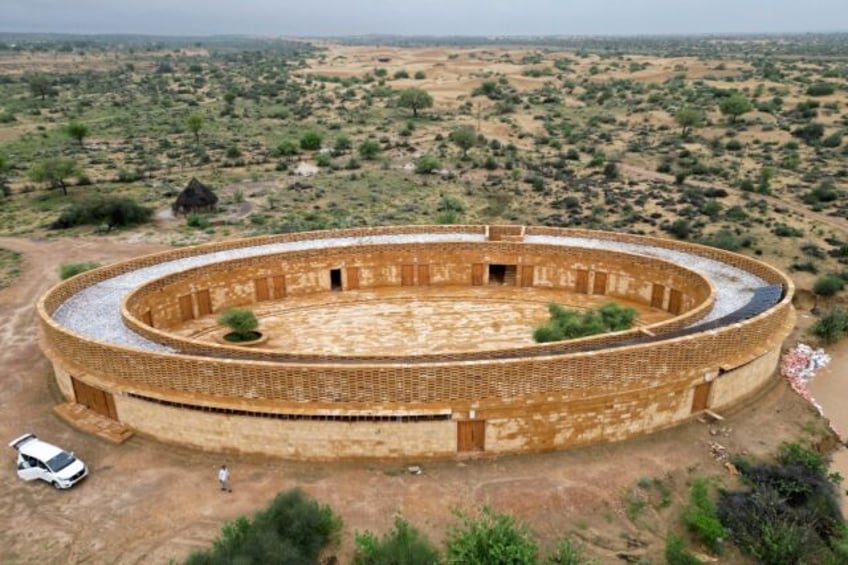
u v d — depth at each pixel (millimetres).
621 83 167875
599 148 100938
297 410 24891
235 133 117688
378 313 41938
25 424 28875
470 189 79625
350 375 24547
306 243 47375
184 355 26062
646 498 24266
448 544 21219
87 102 147750
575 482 24734
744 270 40500
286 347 36844
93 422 28453
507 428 25750
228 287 42219
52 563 21125
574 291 45188
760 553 22047
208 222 67375
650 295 42250
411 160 96688
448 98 158500
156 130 119375
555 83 176250
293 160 97875
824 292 45312
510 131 117500
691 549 22453
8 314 43156
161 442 27266
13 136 111562
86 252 58438
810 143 94125
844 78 144875
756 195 71500
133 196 78250
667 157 92312
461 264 46188
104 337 30469
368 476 25094
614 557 21859
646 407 27109
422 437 25547
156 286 37875
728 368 28219
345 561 21125
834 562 21719
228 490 24344
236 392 25344
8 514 23297
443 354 26375
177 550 21531
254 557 19562
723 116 112562
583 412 26141
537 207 71000
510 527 20734
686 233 59031
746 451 27109
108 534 22297
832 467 27578
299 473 25328
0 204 76688
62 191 80812
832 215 63375
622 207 68938
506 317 41156
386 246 45406
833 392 33781
